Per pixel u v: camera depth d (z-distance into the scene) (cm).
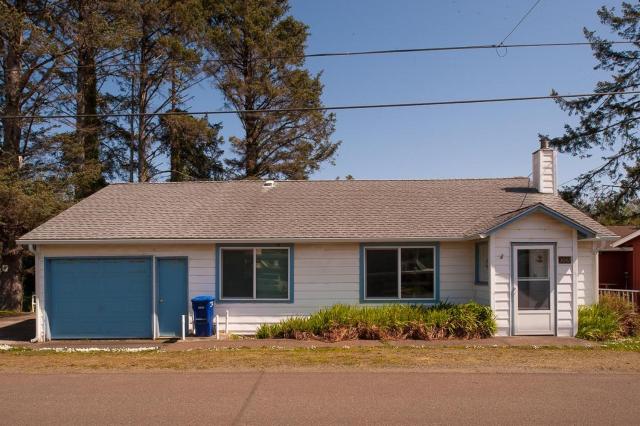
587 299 1541
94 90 2875
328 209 1684
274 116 3169
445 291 1533
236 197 1802
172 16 2920
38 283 1512
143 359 1145
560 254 1400
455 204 1712
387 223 1574
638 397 804
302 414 726
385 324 1398
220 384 901
